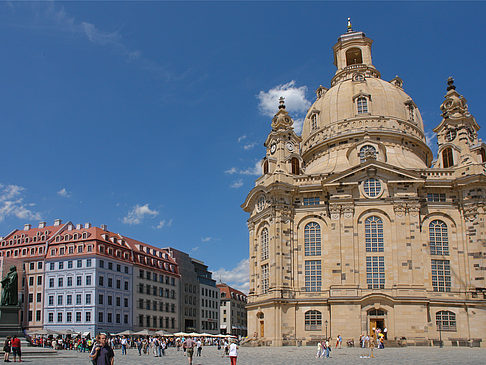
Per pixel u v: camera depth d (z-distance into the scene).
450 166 86.06
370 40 112.56
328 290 79.81
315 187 84.25
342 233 79.81
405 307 74.31
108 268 121.31
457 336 75.00
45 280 122.19
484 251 77.38
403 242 78.00
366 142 87.12
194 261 170.25
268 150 93.44
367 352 61.69
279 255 81.06
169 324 145.00
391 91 98.25
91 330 113.25
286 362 47.16
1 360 52.03
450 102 90.88
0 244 132.12
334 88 101.62
